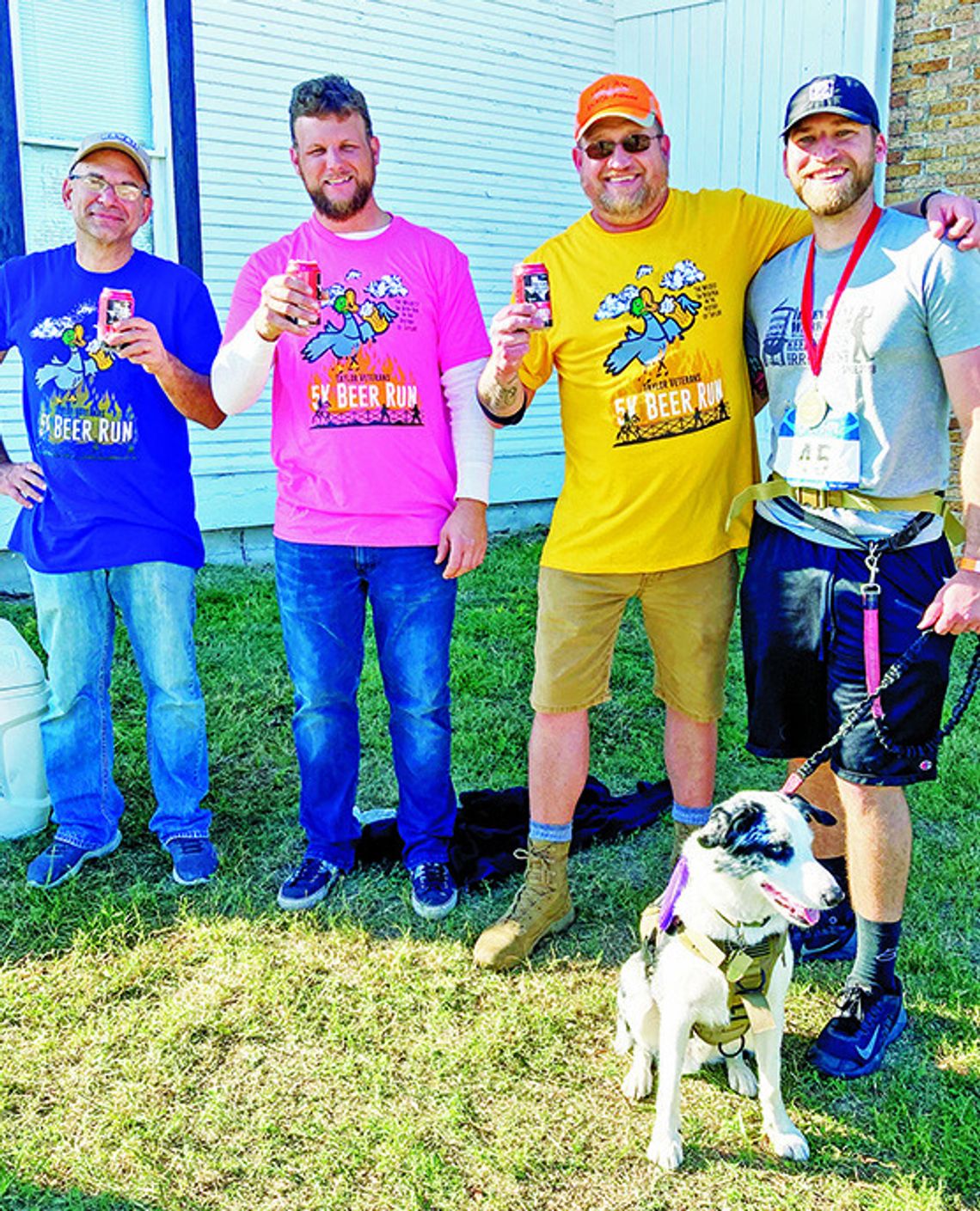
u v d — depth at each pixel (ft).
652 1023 8.05
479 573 25.57
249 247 25.04
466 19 27.89
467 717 16.34
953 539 8.93
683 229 9.59
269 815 13.28
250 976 9.96
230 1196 7.53
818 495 8.75
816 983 9.86
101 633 11.75
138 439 11.13
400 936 10.72
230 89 24.06
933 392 8.47
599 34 30.81
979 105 22.44
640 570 9.94
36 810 12.69
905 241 8.29
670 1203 7.48
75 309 11.03
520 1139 8.03
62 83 22.11
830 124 8.18
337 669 11.06
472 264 29.48
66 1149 7.92
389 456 10.45
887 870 8.66
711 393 9.62
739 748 15.23
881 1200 7.45
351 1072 8.74
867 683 8.57
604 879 11.76
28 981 9.85
